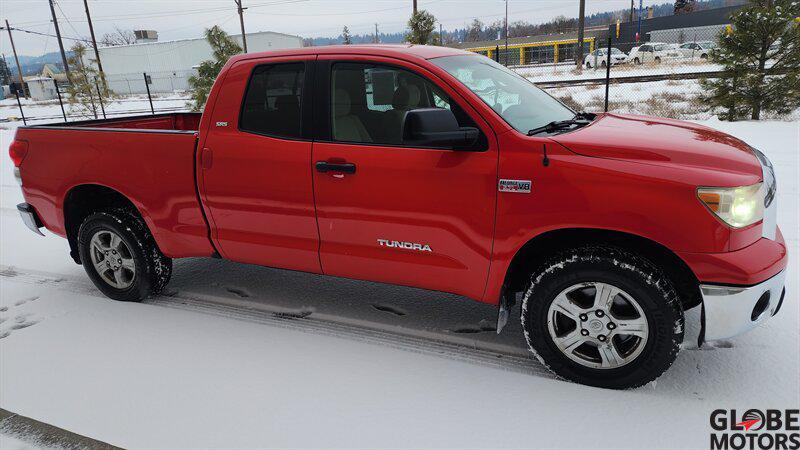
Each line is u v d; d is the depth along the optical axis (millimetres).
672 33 45656
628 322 2625
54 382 3068
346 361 3168
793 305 3553
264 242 3521
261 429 2574
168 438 2541
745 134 10148
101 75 20453
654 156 2586
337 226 3225
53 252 5566
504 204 2746
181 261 5086
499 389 2828
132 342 3506
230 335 3553
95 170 3941
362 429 2549
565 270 2688
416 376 2982
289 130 3311
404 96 3055
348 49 3232
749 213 2471
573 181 2600
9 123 25125
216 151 3504
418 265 3076
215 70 15148
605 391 2768
